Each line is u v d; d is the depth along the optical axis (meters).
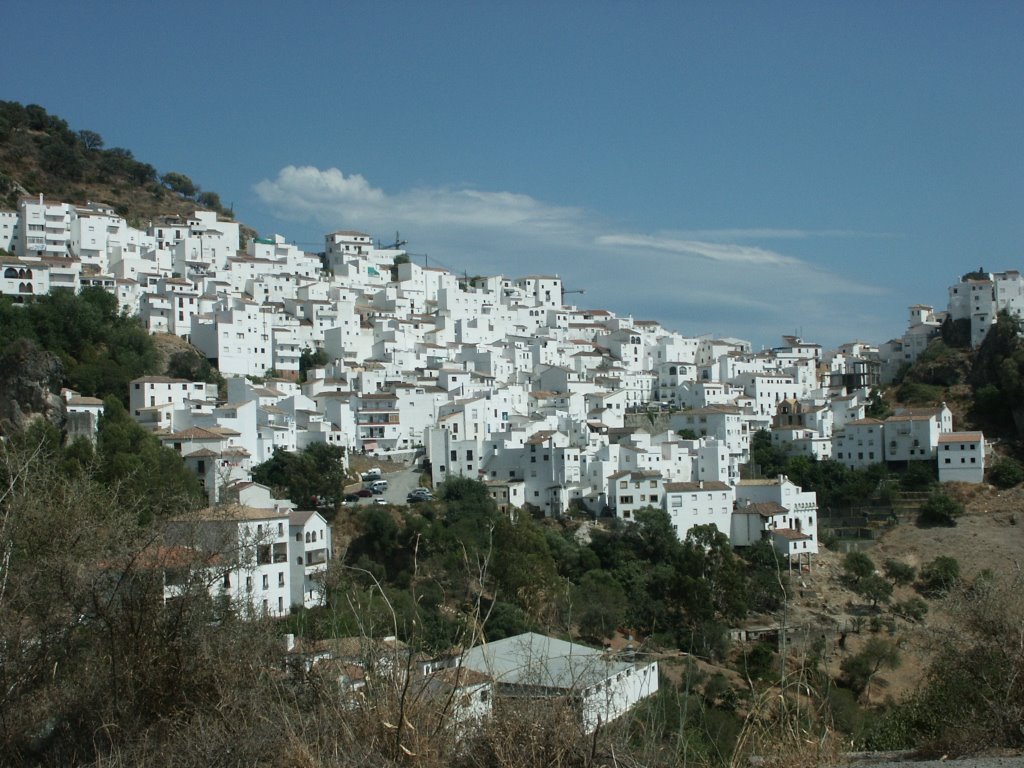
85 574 32.62
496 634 89.50
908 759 31.70
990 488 192.00
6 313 181.25
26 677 30.59
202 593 33.25
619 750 26.11
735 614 136.25
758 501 174.62
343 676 29.67
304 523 100.56
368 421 195.25
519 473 177.50
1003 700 33.56
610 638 114.50
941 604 39.44
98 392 173.12
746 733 29.38
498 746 25.50
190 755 26.56
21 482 37.56
